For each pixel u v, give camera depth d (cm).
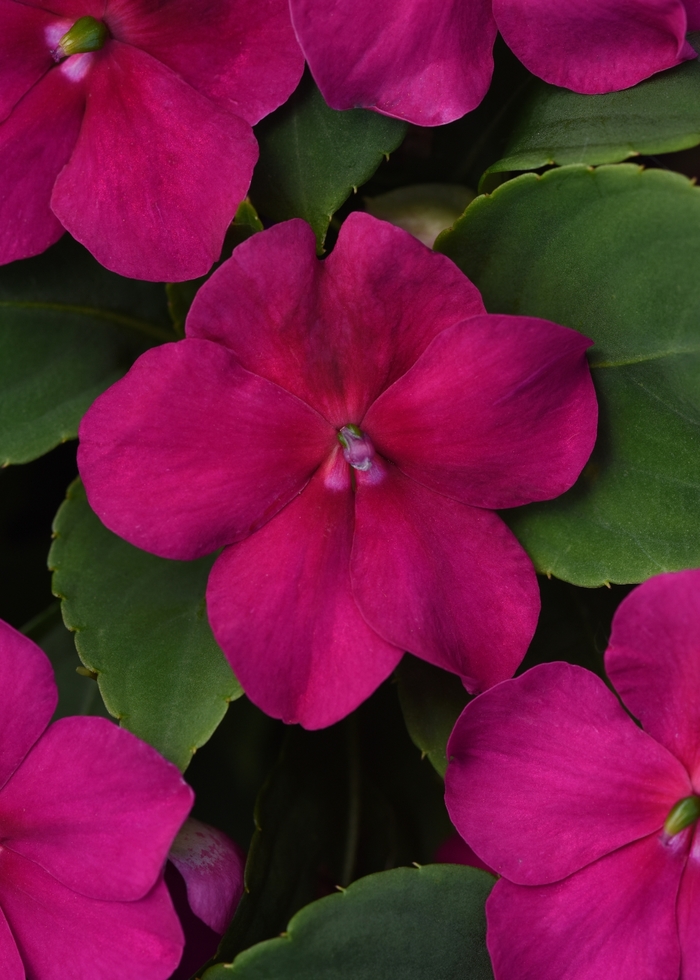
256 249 25
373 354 26
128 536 26
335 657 26
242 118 26
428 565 26
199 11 26
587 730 26
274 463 26
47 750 26
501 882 26
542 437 26
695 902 26
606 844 26
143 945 26
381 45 26
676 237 26
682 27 26
